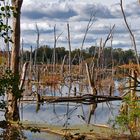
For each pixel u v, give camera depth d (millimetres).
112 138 18453
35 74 55844
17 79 19250
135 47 22953
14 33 26172
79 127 22344
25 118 27750
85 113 30766
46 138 19734
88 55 66500
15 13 17750
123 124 19500
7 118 23531
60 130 21062
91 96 29750
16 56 26188
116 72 50250
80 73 57844
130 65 31234
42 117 28328
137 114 19047
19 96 19438
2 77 18969
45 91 47219
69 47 56094
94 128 21859
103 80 49562
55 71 58562
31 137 19906
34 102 35625
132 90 21031
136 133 19109
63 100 31891
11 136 20125
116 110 31922
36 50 60625
